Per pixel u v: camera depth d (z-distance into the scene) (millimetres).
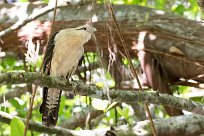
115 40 11367
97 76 11828
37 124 9859
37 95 13406
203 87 11523
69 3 10641
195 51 11141
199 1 8047
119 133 9805
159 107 13875
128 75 11766
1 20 11930
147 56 11570
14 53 12164
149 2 16062
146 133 9883
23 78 7359
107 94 7516
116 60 11555
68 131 9898
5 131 14336
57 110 8859
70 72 9305
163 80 11547
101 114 12383
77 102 14086
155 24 11406
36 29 11625
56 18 11625
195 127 10125
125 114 10070
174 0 15289
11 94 12711
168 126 10086
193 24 11336
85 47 11586
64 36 8789
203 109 8469
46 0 13109
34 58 8023
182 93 13398
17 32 11602
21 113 13125
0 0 14266
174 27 11336
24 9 12062
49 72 9227
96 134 9789
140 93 8102
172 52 11258
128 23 11445
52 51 8945
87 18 11453
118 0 15070
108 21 11086
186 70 11359
